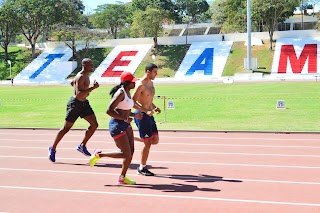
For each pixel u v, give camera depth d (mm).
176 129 14578
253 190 7070
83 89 9586
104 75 59656
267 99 24812
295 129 14102
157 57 63531
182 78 54656
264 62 56875
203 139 12648
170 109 21156
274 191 6984
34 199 6832
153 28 66188
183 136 13297
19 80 61094
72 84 9852
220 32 77500
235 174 8234
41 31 71375
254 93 29641
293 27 72375
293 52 57469
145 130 8102
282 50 58750
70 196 6957
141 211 6113
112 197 6844
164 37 68000
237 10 67312
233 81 46219
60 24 68438
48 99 29719
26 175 8469
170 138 12953
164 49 66000
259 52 59906
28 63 68062
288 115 17969
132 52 66312
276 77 48938
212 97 27172
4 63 68875
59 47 72750
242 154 10234
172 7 73875
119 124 7453
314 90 31016
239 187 7273
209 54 61500
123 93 7367
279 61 56125
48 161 9836
